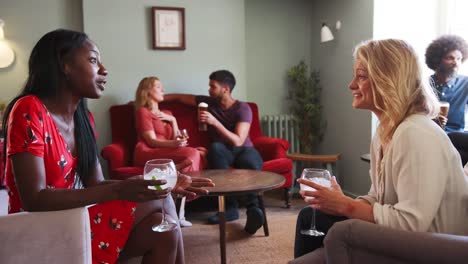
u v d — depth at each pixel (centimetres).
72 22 339
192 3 346
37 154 99
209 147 314
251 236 251
